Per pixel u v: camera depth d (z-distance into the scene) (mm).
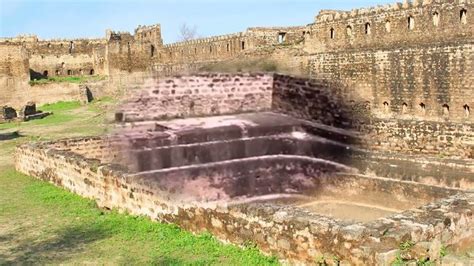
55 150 18969
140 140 13727
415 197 16281
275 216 10078
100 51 70938
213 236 11469
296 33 48188
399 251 8578
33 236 12609
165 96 14148
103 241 11945
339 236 8969
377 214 16031
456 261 9078
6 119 43188
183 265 10055
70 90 60094
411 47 28750
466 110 26312
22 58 58625
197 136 13305
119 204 14352
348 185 17203
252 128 14203
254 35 47219
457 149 17953
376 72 30750
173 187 12664
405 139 19109
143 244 11586
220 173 13258
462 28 29516
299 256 9633
